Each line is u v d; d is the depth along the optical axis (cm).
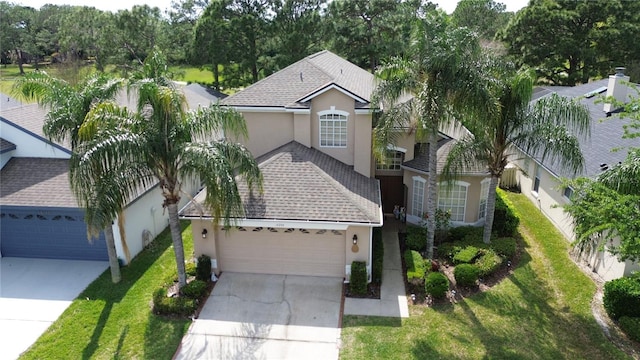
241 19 4844
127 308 1764
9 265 2108
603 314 1667
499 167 2014
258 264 1991
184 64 6681
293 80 2533
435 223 2195
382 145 1897
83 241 2128
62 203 2025
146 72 1769
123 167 1523
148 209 2292
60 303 1805
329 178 2025
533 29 4778
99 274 2025
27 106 2544
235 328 1645
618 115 1756
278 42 5044
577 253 2094
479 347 1524
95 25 6291
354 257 1883
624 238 1335
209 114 1650
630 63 4547
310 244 1931
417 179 2372
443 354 1495
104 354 1520
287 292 1864
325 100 2261
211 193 1539
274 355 1511
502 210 2292
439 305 1753
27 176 2170
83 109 1708
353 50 5550
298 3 5006
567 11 4528
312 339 1583
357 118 2227
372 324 1653
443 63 1700
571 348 1510
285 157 2144
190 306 1708
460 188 2306
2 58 9150
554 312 1697
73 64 5828
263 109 2314
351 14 5525
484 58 1858
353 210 1823
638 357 1449
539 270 1984
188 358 1501
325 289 1883
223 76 5394
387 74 1891
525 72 1819
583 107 1878
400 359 1477
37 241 2148
